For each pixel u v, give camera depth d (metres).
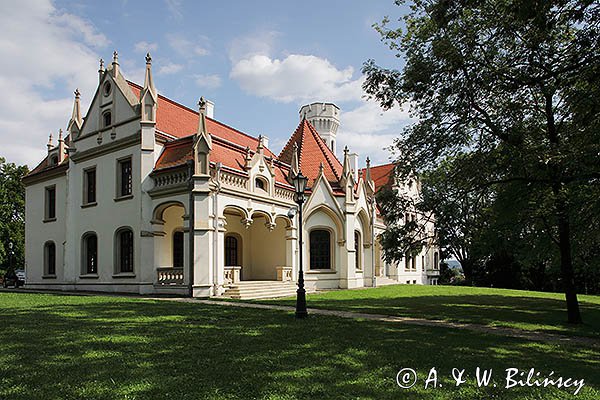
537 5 10.72
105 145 27.44
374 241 36.56
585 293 39.44
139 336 10.76
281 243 31.12
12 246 53.28
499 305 22.22
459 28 15.35
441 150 17.31
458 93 15.21
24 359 8.38
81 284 28.25
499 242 18.86
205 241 23.11
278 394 6.62
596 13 11.37
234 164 27.19
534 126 16.72
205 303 19.36
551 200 15.72
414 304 21.30
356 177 42.59
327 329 12.48
